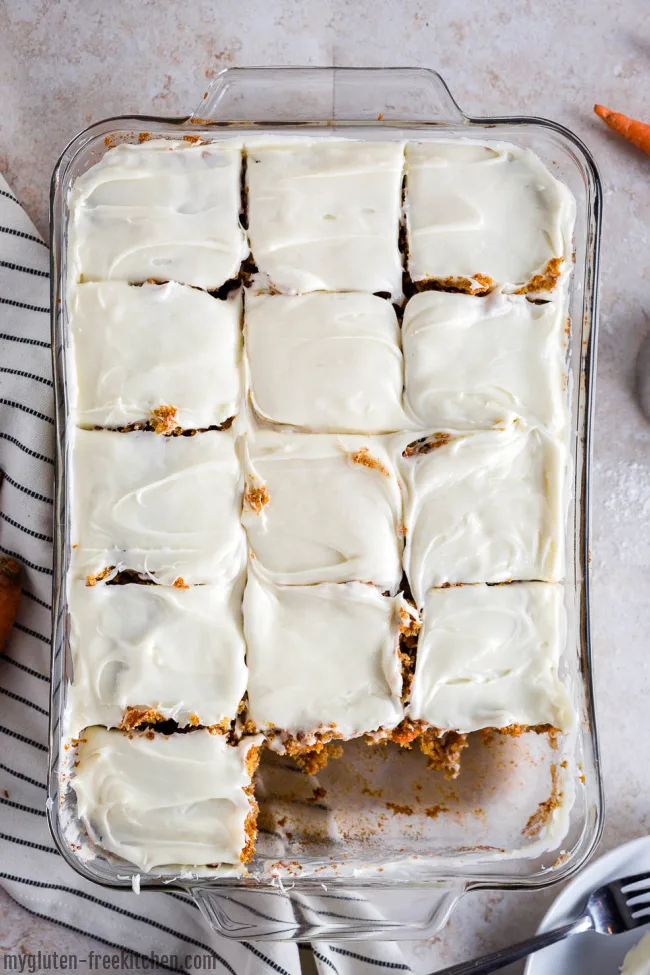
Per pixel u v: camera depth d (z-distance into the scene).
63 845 0.59
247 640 0.59
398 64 0.67
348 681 0.59
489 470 0.59
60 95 0.66
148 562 0.59
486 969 0.61
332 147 0.60
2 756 0.64
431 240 0.60
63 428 0.59
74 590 0.59
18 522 0.64
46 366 0.65
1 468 0.65
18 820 0.64
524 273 0.60
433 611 0.59
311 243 0.60
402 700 0.59
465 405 0.59
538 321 0.60
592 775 0.61
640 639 0.67
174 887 0.60
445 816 0.64
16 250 0.65
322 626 0.59
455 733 0.63
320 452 0.59
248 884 0.60
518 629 0.59
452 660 0.59
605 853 0.64
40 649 0.64
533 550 0.60
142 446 0.59
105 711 0.59
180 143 0.60
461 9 0.67
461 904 0.65
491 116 0.66
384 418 0.60
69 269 0.59
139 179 0.60
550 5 0.67
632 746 0.66
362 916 0.62
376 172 0.60
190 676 0.59
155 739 0.59
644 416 0.67
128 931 0.64
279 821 0.64
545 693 0.60
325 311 0.60
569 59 0.67
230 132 0.62
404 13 0.67
